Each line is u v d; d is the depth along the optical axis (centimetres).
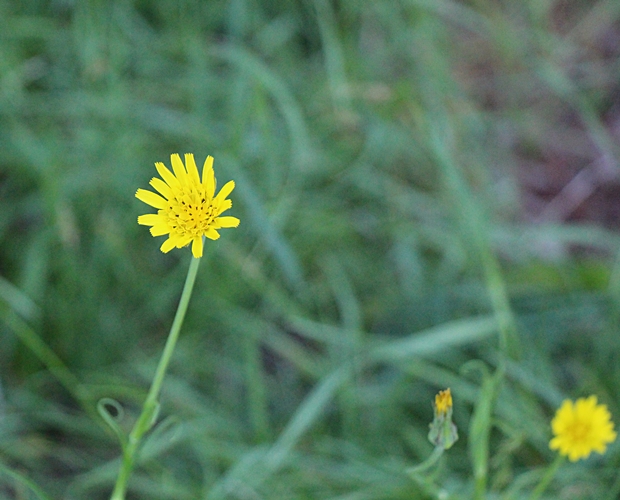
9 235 87
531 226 97
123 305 84
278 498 71
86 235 84
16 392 77
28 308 74
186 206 55
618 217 101
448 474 74
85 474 74
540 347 81
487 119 105
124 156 83
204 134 83
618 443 71
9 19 87
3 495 73
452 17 104
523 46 108
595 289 87
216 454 73
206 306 82
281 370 85
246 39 98
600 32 115
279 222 80
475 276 88
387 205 94
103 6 89
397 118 94
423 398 80
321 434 78
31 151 79
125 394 77
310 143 87
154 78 92
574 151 106
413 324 86
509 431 65
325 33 91
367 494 70
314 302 88
